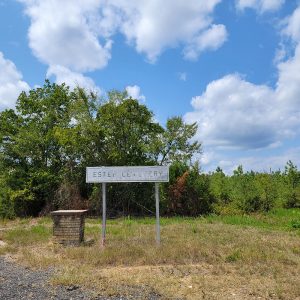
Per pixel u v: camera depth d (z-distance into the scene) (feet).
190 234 50.60
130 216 88.69
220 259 35.91
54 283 27.91
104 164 94.48
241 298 25.46
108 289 26.71
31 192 96.53
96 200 91.71
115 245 42.11
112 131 94.58
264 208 86.17
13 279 29.60
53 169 99.96
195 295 25.90
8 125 103.24
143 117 96.17
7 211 97.04
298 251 39.78
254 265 34.09
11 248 42.80
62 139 92.07
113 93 95.35
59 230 43.93
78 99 98.07
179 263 35.22
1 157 100.12
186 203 92.12
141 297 25.36
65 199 93.35
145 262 35.40
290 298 25.53
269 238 47.91
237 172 92.38
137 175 43.91
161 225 63.87
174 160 99.09
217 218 75.00
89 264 35.12
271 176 96.84
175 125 102.78
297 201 97.35
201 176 94.38
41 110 104.63
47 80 107.04
